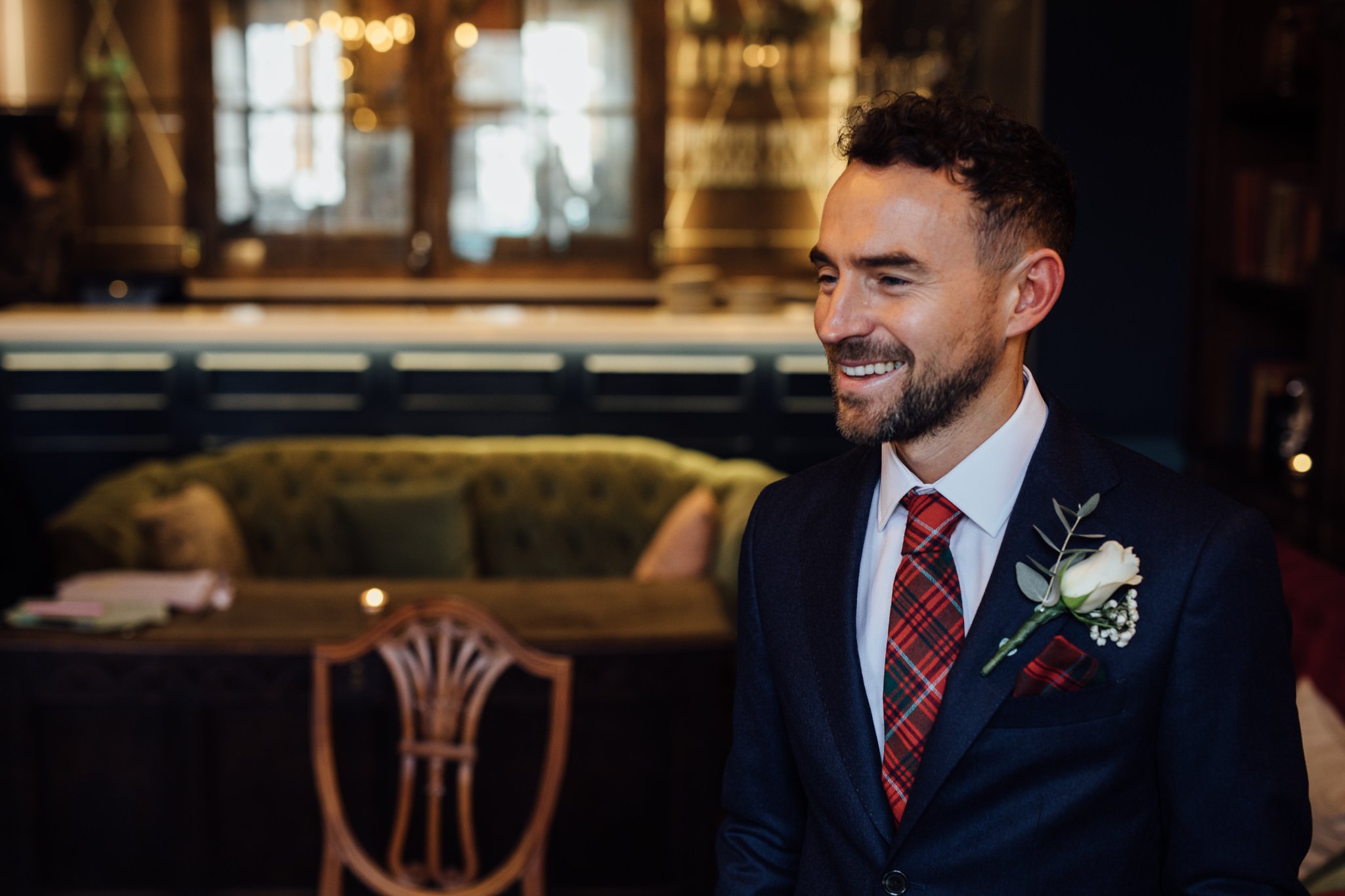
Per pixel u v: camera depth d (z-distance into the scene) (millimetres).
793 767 1322
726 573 4133
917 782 1112
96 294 6043
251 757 3045
